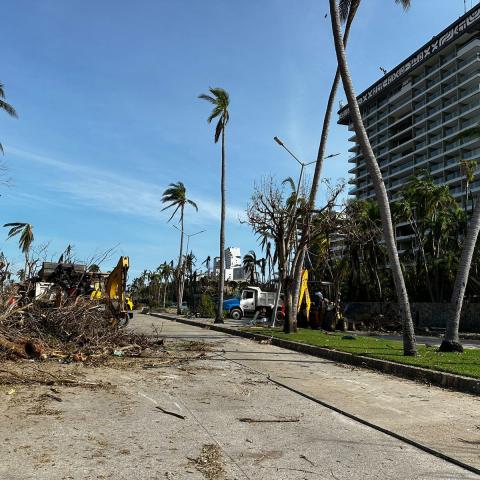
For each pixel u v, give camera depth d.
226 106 36.91
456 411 7.89
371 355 13.77
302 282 28.67
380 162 120.44
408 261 49.47
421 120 106.75
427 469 5.21
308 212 23.73
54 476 4.69
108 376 10.43
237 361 13.75
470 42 96.50
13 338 12.37
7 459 5.11
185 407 7.84
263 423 6.96
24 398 7.96
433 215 44.91
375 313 37.44
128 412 7.35
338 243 44.88
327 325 29.05
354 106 15.58
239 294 45.50
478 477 5.00
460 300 15.48
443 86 102.88
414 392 9.55
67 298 15.66
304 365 13.27
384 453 5.73
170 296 101.00
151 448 5.66
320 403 8.41
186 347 16.88
